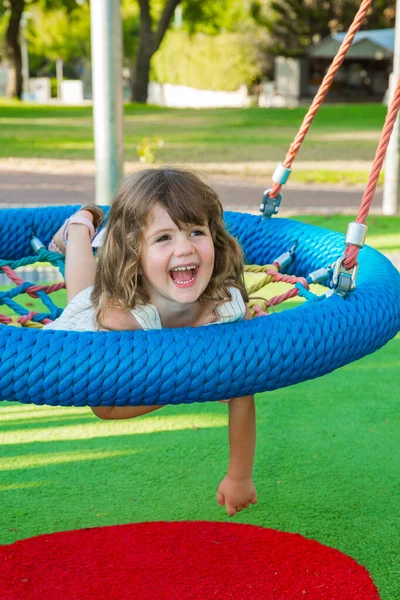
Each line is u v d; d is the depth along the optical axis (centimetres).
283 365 181
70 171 1310
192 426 362
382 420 370
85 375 169
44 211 363
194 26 3894
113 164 662
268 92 4744
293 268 318
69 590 230
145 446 340
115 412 218
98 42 646
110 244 207
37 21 5156
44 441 347
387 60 4191
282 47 4044
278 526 272
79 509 283
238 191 1072
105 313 211
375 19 4103
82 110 3006
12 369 169
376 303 208
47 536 262
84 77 6725
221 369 174
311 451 335
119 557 249
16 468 318
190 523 271
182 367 172
